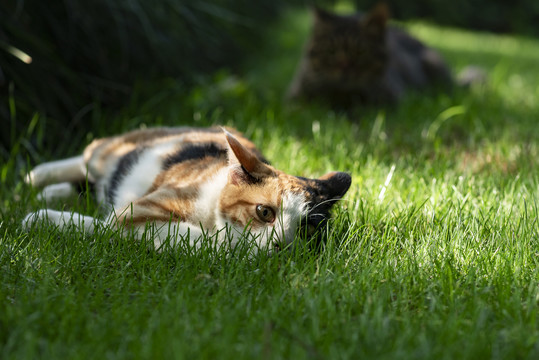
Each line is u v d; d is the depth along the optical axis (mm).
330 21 8258
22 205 4301
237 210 3688
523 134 6754
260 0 13578
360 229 3959
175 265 3420
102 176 4574
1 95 5566
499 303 3012
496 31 22969
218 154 4215
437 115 7727
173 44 7832
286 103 8375
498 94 9312
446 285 3160
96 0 6578
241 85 8430
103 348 2492
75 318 2715
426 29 20375
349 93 8344
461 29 22906
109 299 2959
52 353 2420
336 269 3305
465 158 5926
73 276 3191
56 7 6277
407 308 2998
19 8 5641
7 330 2602
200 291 3051
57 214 3863
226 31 10172
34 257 3357
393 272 3359
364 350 2568
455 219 4027
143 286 3068
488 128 7203
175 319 2695
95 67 6656
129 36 7148
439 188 4539
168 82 7520
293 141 6004
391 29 10258
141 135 4750
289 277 3238
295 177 3859
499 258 3477
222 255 3369
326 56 8164
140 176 4195
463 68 12727
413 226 3998
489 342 2627
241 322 2771
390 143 6367
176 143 4434
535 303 2975
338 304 3051
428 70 10148
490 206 4250
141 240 3488
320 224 3734
